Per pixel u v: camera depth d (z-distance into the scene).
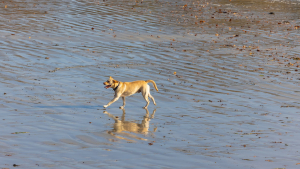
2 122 49.50
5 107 54.84
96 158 40.28
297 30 116.19
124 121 52.59
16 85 64.75
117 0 140.25
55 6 127.06
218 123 52.75
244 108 59.16
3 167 37.28
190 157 41.41
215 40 101.94
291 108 59.75
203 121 53.38
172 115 55.59
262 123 53.19
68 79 69.56
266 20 125.69
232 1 149.25
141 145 44.41
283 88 69.69
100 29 105.69
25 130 47.44
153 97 63.22
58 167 37.81
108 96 62.84
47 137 45.62
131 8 130.12
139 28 108.88
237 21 122.56
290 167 39.50
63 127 49.16
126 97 63.78
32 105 56.44
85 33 101.31
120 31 105.00
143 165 38.94
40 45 89.56
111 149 42.94
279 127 51.81
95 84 68.00
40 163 38.59
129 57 85.19
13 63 76.69
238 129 50.75
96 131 48.38
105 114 55.06
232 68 80.75
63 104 57.81
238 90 67.88
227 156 42.00
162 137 47.22
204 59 86.25
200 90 67.19
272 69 81.06
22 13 116.19
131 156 41.16
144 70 77.12
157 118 54.22
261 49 96.06
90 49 89.12
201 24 116.88
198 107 59.03
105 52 87.69
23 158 39.66
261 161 40.91
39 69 74.19
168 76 74.31
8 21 106.81
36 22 108.00
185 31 108.69
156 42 97.50
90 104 58.81
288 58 89.62
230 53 91.50
